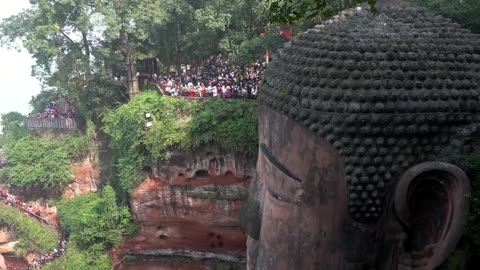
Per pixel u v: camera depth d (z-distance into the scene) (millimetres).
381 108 6367
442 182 6410
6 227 37094
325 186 6707
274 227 7367
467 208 6215
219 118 26109
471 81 6625
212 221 27875
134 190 28969
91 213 31094
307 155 6781
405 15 7434
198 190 27547
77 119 36562
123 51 31938
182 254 29625
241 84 28203
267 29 27500
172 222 29016
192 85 30750
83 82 33938
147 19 29766
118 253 30422
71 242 31500
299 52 7328
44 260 32719
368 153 6488
